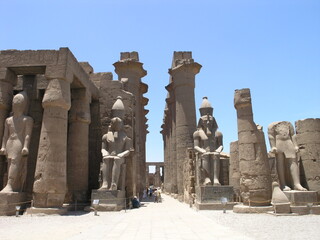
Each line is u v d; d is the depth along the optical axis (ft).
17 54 39.91
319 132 37.50
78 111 45.83
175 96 79.25
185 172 60.54
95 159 50.98
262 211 33.37
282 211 31.30
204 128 48.65
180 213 37.17
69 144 45.37
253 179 35.32
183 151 73.97
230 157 48.06
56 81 37.86
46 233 22.33
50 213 34.22
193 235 20.84
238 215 32.55
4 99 39.47
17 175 36.70
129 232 22.48
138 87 81.97
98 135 51.85
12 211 34.42
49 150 36.04
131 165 50.93
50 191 35.19
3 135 39.17
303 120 38.50
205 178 45.88
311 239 18.95
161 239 19.48
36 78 46.09
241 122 37.65
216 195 42.57
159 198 63.26
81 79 44.34
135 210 42.29
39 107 45.50
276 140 36.40
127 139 46.16
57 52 38.93
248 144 36.55
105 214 36.52
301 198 32.42
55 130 36.81
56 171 35.94
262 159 35.96
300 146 38.42
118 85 53.83
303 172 37.45
